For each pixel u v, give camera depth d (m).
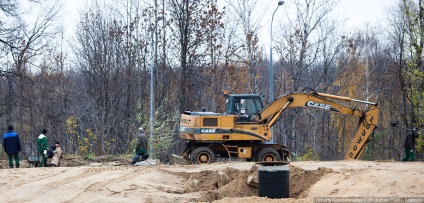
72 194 26.30
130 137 61.22
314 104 42.84
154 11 69.62
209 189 29.78
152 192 27.28
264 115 42.28
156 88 68.38
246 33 68.81
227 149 41.88
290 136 67.75
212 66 66.88
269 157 41.41
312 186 27.38
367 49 77.62
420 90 56.78
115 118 63.09
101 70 68.56
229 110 42.81
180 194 27.95
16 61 63.44
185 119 42.19
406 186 23.30
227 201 23.02
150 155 54.72
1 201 24.67
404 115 65.06
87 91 72.12
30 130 70.69
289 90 71.44
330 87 81.12
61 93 71.75
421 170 26.52
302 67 68.38
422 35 57.81
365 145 42.94
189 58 66.62
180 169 32.94
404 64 64.44
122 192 26.83
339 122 79.44
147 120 60.59
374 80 80.69
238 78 68.38
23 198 25.36
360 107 76.06
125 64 71.19
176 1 66.19
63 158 48.38
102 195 26.17
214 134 41.12
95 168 34.28
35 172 32.75
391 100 74.94
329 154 75.12
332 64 81.31
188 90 65.69
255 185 28.72
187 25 65.88
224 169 30.92
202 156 40.78
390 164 30.70
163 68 69.06
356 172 27.55
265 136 41.66
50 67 74.75
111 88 67.31
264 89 79.38
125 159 48.25
